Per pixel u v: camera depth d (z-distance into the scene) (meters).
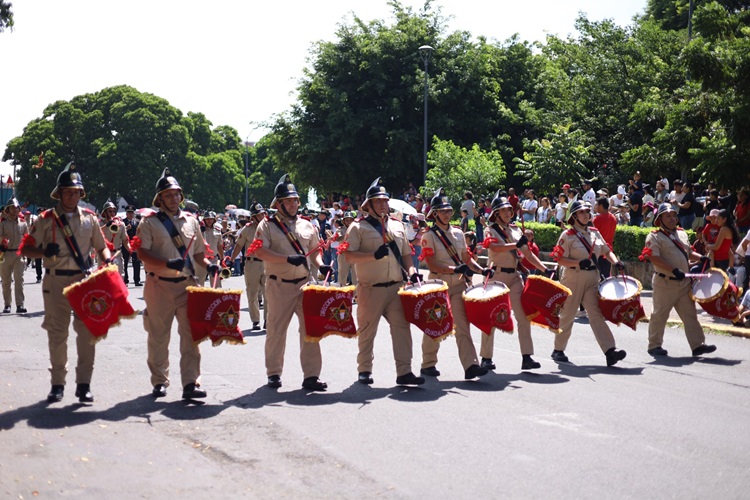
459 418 7.87
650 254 11.43
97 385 9.41
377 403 8.51
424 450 6.80
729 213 15.45
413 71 43.97
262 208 14.36
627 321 10.66
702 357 11.51
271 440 7.11
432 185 32.06
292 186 9.29
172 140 77.94
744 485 6.01
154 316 8.66
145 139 76.88
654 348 11.62
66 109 77.75
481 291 9.69
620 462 6.52
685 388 9.34
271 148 47.38
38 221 8.48
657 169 24.59
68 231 8.46
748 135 18.64
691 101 21.27
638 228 20.84
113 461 6.50
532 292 10.30
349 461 6.50
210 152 85.81
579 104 39.53
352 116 43.28
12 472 6.21
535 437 7.20
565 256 10.89
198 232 8.88
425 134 34.25
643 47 39.72
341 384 9.52
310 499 5.65
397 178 44.56
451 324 9.24
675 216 11.45
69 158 77.56
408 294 9.14
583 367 10.73
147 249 8.54
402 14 46.53
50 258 8.45
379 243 9.30
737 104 18.75
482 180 31.69
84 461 6.49
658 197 23.30
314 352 9.17
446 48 44.56
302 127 44.69
